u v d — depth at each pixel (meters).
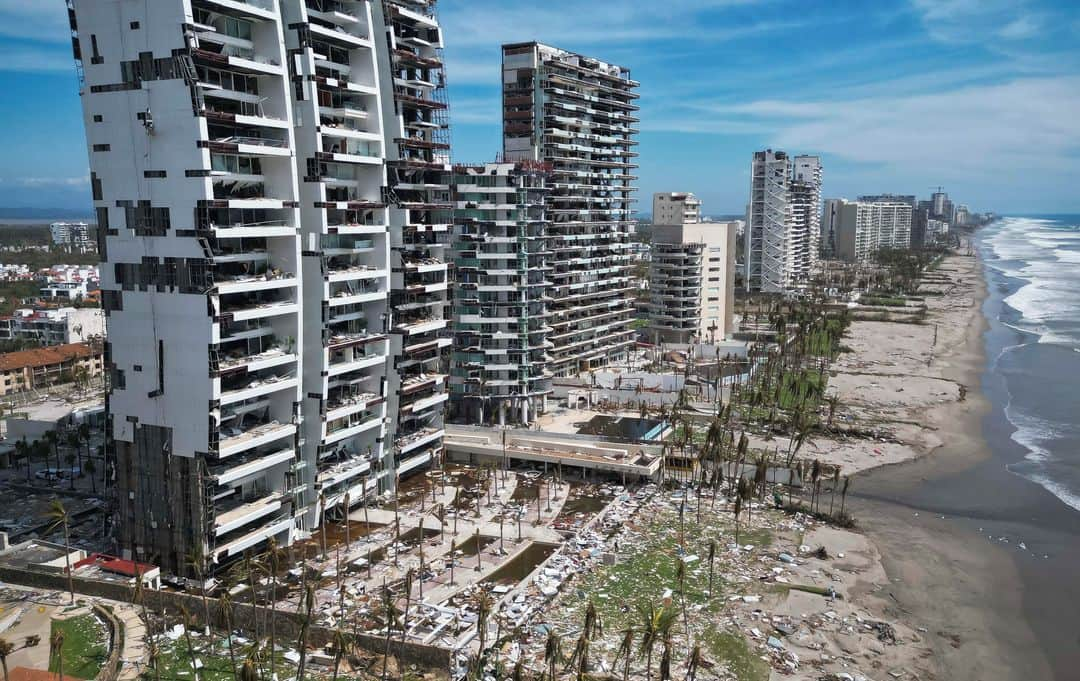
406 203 104.81
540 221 139.00
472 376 138.75
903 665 68.50
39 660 66.06
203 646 69.19
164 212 77.38
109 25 76.44
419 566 86.44
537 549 92.88
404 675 64.31
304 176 89.12
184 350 78.44
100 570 81.25
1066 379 185.12
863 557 90.56
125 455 83.38
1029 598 82.56
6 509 106.06
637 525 99.06
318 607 76.69
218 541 82.50
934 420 150.12
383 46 101.06
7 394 176.75
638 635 70.88
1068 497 111.69
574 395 161.25
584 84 175.88
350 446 105.38
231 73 81.50
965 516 105.06
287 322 88.06
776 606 77.94
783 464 121.44
